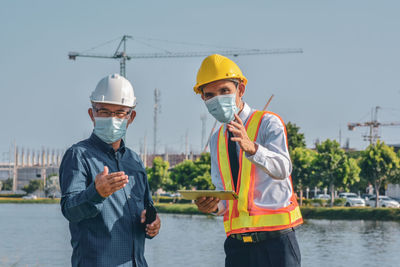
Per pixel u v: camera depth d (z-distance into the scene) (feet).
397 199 158.40
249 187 11.67
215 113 11.51
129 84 10.89
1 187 467.11
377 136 265.75
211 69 11.50
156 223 10.73
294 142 157.58
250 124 11.80
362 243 58.23
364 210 111.04
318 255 47.21
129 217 10.46
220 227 91.30
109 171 10.44
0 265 41.65
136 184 10.91
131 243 10.41
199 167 176.96
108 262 10.07
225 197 10.85
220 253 50.29
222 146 12.44
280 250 11.46
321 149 135.74
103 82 10.73
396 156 131.95
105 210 10.16
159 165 209.26
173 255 48.60
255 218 11.52
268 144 11.34
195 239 66.64
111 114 10.61
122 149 11.00
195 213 148.77
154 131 252.83
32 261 44.09
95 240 10.09
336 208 115.34
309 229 80.94
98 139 10.66
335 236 67.67
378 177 130.11
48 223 102.73
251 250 11.68
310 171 139.85
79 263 10.15
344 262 42.50
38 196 379.35
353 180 135.74
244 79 11.83
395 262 42.57
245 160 11.80
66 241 63.57
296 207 11.87
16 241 63.62
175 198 207.72
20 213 149.89
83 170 10.16
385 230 78.84
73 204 9.53
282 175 10.87
